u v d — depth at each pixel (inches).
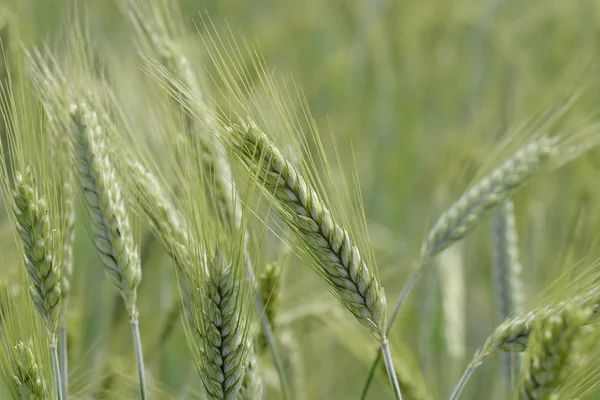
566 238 34.3
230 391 26.3
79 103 28.0
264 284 29.1
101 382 31.3
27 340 26.8
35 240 26.3
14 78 30.8
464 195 29.8
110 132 29.0
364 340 33.5
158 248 33.4
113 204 27.5
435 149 50.7
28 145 26.8
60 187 28.0
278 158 26.0
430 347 36.0
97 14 43.3
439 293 36.9
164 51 30.0
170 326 32.1
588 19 55.6
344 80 54.9
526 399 25.0
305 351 36.8
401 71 56.4
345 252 26.2
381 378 31.3
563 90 41.8
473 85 51.2
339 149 49.3
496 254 32.9
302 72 56.3
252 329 28.5
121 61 35.3
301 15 56.0
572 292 26.9
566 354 24.5
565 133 31.9
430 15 58.1
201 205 26.1
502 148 31.9
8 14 31.6
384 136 52.9
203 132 26.9
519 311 27.8
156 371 34.1
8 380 26.8
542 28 60.5
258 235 29.3
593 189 38.3
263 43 51.1
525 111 44.8
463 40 59.1
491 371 36.3
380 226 48.0
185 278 27.7
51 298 26.6
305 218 26.0
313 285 34.9
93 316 36.0
